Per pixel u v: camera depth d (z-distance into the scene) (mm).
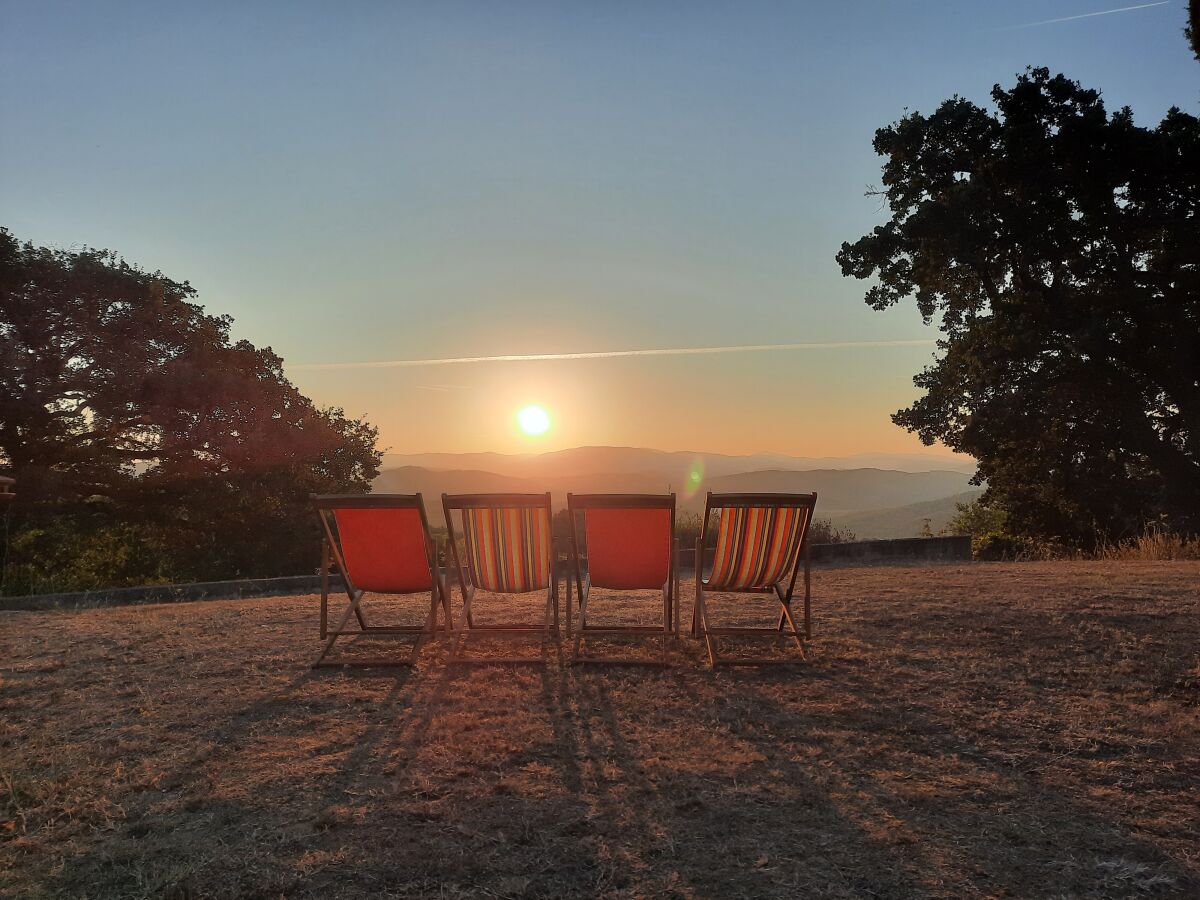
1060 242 20750
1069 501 23438
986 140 21359
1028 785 3002
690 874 2369
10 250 19078
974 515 32906
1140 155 19750
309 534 22172
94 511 21219
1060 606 6344
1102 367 21500
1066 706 3936
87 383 20016
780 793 2947
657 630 5348
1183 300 21203
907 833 2613
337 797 2934
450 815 2771
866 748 3410
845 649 5160
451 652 5164
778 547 5105
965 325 23938
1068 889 2270
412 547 5137
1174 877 2326
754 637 5469
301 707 4039
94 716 3918
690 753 3367
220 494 20969
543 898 2248
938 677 4496
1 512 18047
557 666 4828
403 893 2279
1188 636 5258
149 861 2467
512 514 5078
